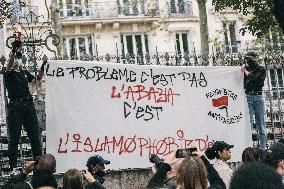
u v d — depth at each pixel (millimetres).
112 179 9516
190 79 10461
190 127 10281
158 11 37812
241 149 10523
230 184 3068
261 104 10766
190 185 4695
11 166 8719
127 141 9820
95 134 9641
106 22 36719
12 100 8727
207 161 5523
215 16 37719
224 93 10617
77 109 9602
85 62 9797
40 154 8930
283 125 12555
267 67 11336
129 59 10617
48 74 9555
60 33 22531
